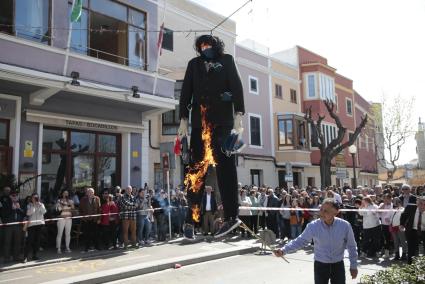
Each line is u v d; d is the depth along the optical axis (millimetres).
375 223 11266
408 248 9648
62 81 12453
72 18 12484
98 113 14742
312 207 14125
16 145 12445
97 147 15156
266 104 26438
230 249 12273
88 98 13875
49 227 12320
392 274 4816
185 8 20922
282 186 26828
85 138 14828
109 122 14945
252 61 25672
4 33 11398
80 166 14555
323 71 31484
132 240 12828
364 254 11602
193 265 10578
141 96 14750
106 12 14672
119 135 15961
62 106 13703
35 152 12906
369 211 11359
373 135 42562
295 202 14250
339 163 33438
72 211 12242
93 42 14555
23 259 10492
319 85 30859
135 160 16047
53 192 13547
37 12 12648
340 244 5184
